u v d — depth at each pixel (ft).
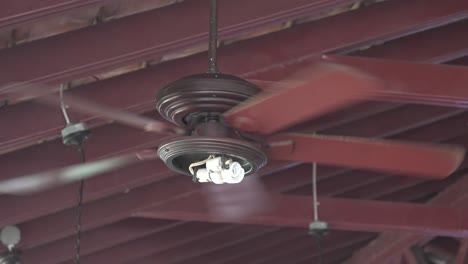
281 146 11.42
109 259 23.50
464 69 14.37
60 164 16.92
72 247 21.98
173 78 15.47
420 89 14.21
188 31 13.83
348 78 8.48
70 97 10.02
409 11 15.92
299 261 30.09
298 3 13.84
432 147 11.39
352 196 25.14
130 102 15.30
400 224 22.16
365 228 21.91
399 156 11.75
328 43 15.70
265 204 21.06
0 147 14.99
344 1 13.97
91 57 13.61
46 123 15.15
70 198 18.26
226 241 25.55
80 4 11.77
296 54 15.58
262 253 28.45
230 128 9.40
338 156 11.88
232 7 13.84
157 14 13.92
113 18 13.80
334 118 18.95
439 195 27.04
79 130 14.40
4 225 18.19
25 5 11.53
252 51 15.52
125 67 15.35
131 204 20.21
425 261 28.63
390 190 25.26
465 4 15.92
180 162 9.55
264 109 9.12
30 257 21.62
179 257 25.13
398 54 17.20
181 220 22.62
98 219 20.11
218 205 20.74
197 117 9.29
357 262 31.58
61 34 13.71
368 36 15.80
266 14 13.80
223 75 9.16
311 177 22.62
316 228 21.07
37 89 10.17
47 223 20.08
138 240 23.88
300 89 8.77
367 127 20.40
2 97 13.53
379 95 14.05
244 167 9.47
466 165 24.62
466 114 22.43
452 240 29.86
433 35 17.30
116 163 11.15
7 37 13.38
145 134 16.98
